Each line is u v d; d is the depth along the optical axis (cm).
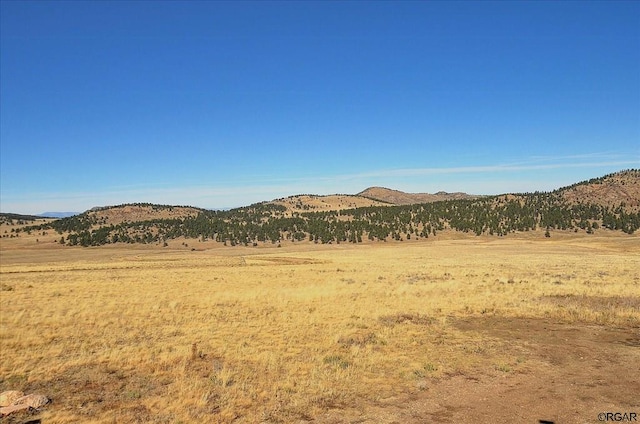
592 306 2394
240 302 2747
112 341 1781
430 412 1013
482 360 1440
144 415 1041
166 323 2138
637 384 1178
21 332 1920
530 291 3022
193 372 1362
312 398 1114
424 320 2112
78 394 1198
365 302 2653
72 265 8056
